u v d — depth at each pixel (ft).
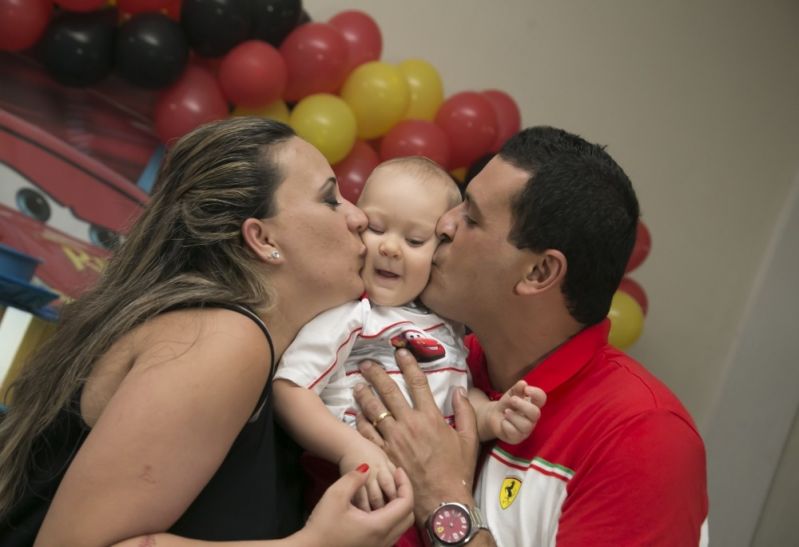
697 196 14.20
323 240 5.04
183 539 4.13
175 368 4.23
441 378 5.62
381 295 5.57
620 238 5.37
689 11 14.14
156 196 5.17
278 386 5.18
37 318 8.14
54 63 9.65
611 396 5.21
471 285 5.46
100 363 4.65
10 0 9.33
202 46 9.78
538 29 13.66
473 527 5.00
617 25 13.93
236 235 4.88
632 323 11.50
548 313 5.43
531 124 13.67
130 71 9.65
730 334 14.25
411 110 11.11
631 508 4.78
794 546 12.89
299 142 5.16
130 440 4.07
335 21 11.17
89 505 4.01
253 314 4.60
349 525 4.48
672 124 14.12
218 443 4.29
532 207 5.24
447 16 13.28
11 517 4.71
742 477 13.62
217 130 5.09
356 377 5.54
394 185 5.62
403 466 5.12
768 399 13.83
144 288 4.87
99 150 11.30
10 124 10.96
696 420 14.03
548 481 5.13
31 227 11.09
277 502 5.00
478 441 5.38
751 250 14.32
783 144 14.39
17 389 5.09
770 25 14.32
